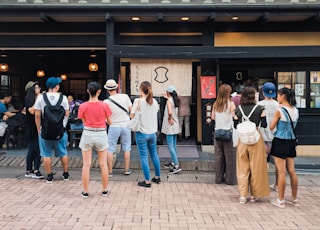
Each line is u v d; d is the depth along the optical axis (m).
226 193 6.13
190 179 7.05
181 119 10.43
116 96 7.06
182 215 4.99
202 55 8.34
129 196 5.83
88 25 9.20
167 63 8.99
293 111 5.47
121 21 9.05
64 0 8.55
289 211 5.25
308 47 8.32
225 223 4.72
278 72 9.33
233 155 6.61
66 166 6.74
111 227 4.52
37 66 13.39
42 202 5.46
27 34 9.23
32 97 6.80
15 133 9.59
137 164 7.97
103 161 5.80
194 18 8.70
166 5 8.26
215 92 9.09
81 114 5.68
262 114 5.73
